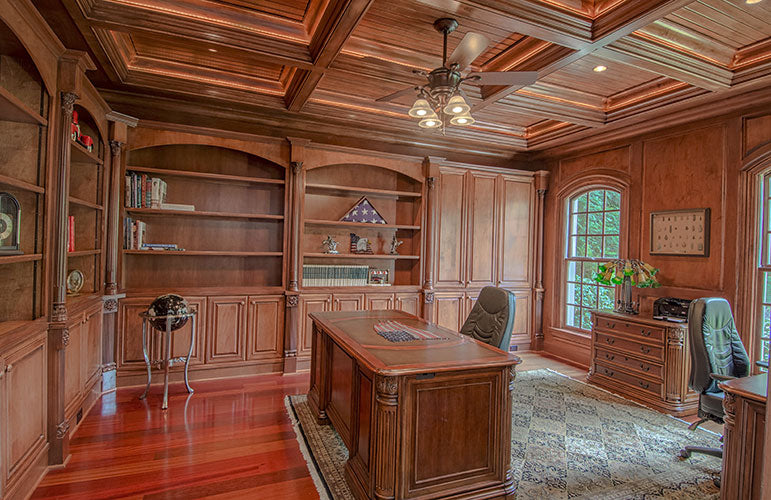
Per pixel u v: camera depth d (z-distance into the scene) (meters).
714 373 2.69
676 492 2.38
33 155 2.48
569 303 5.42
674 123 4.06
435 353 2.27
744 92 3.43
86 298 3.23
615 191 4.81
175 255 4.30
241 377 4.25
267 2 2.70
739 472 1.91
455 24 2.82
